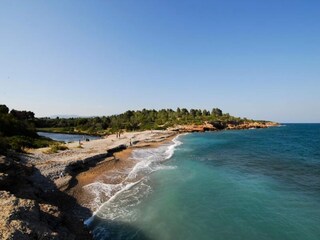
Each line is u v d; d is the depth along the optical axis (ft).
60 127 431.84
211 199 59.41
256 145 179.63
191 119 450.71
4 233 24.39
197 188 68.08
